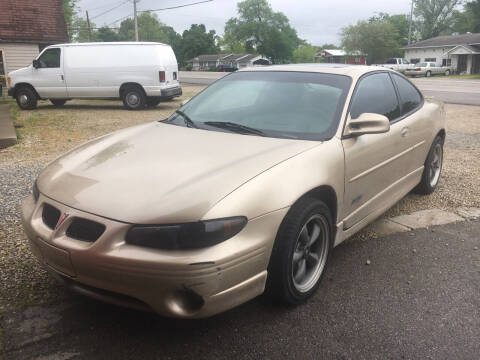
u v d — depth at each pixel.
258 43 105.44
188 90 21.91
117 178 2.54
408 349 2.47
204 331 2.60
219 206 2.27
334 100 3.36
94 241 2.27
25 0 21.14
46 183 2.71
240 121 3.39
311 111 3.32
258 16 106.19
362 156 3.30
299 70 3.81
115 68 13.97
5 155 7.24
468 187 5.55
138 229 2.20
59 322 2.65
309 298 2.96
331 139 3.07
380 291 3.08
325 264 3.06
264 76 3.86
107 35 94.06
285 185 2.55
